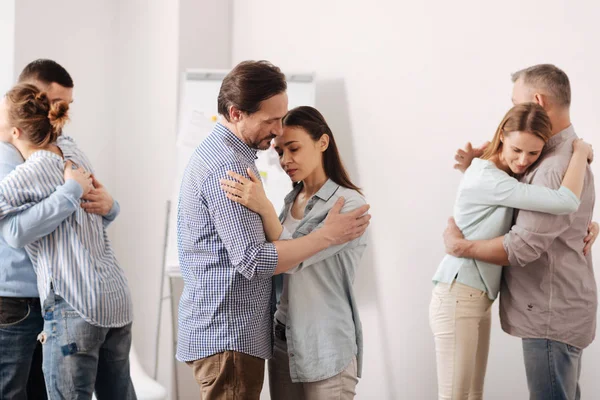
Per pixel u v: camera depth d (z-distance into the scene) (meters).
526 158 2.59
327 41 3.96
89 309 2.34
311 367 2.29
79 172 2.42
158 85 4.07
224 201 2.07
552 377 2.60
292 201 2.53
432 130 3.68
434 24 3.67
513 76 2.79
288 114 2.36
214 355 2.15
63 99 2.73
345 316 2.35
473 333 2.72
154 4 4.09
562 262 2.60
